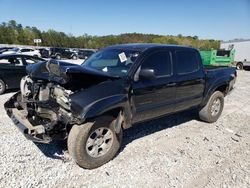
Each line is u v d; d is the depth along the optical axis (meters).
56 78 3.50
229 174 3.67
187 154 4.25
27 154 3.95
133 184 3.34
